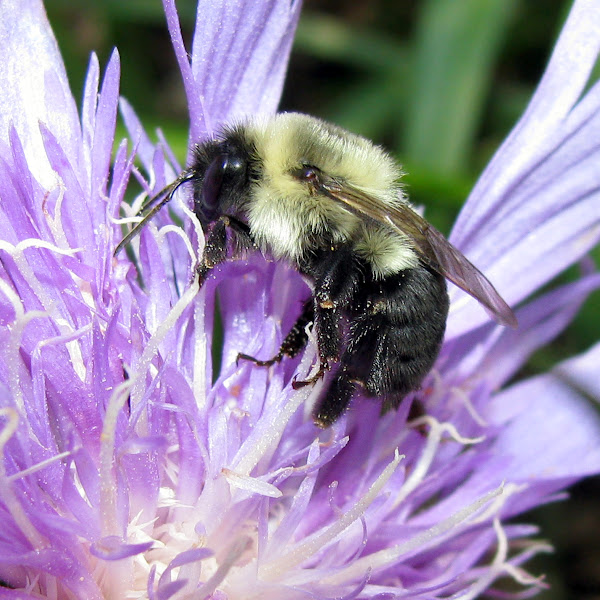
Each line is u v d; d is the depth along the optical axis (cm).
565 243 7
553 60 7
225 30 7
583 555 10
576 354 9
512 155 7
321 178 7
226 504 6
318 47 11
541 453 8
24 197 6
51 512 6
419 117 10
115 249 7
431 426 7
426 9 10
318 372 7
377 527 7
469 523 7
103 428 6
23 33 7
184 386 6
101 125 7
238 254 7
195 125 7
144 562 6
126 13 11
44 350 6
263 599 7
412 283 7
